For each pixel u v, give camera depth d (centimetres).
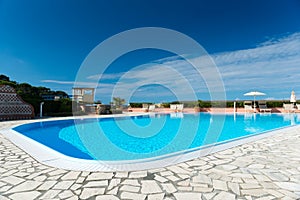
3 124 945
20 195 241
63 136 946
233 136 959
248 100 2030
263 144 505
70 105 1706
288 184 271
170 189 257
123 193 247
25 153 427
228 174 306
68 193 246
